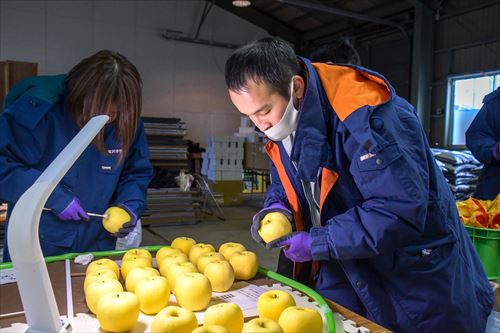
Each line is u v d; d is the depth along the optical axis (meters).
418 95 6.40
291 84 0.99
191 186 6.61
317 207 1.23
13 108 1.36
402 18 6.98
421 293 1.09
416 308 1.10
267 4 8.48
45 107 1.36
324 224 1.16
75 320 0.92
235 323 0.84
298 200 1.25
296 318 0.82
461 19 6.05
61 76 1.46
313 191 1.19
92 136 0.84
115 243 1.64
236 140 7.45
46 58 7.12
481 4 5.76
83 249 1.52
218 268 1.08
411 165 0.94
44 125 1.39
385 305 1.11
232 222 6.20
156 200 5.91
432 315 1.09
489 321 1.57
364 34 7.72
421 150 1.00
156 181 6.11
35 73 5.90
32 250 0.78
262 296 0.94
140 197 1.54
